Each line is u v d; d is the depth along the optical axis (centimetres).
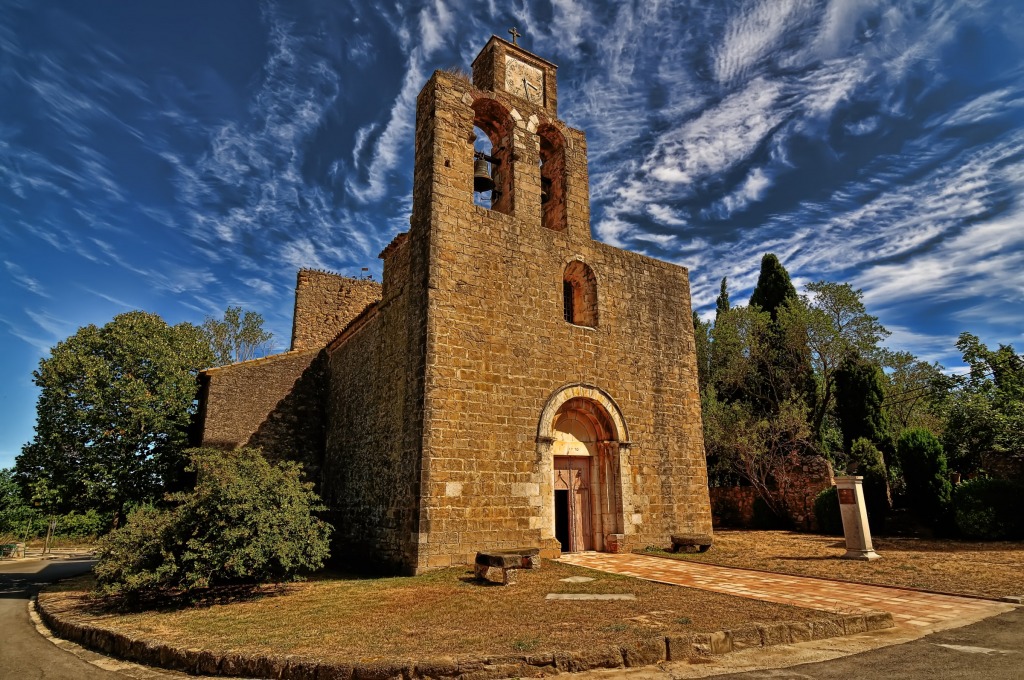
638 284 1856
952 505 1903
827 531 2170
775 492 2544
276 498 1136
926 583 1119
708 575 1205
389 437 1520
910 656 693
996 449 2111
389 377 1583
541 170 1920
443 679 629
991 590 1048
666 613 841
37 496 1628
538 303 1595
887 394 3291
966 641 754
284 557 1068
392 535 1391
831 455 2767
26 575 2222
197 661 724
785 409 2634
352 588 1119
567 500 1625
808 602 938
